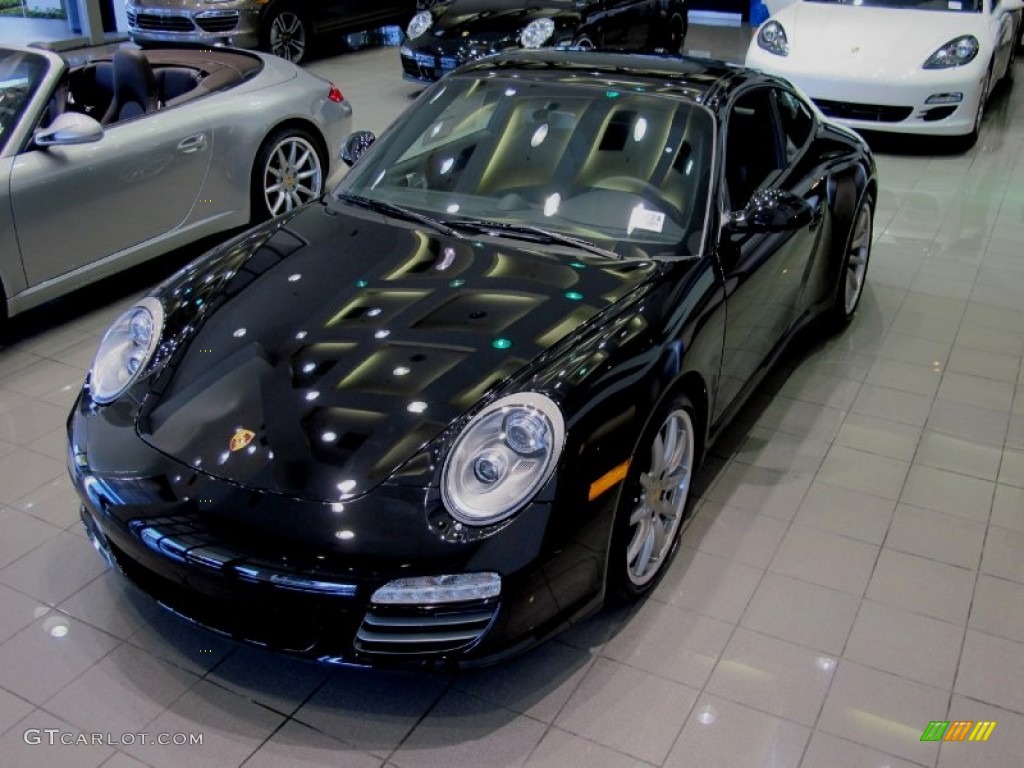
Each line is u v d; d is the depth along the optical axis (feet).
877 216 18.85
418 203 10.20
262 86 16.43
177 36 28.81
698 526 9.89
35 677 7.92
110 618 8.55
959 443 11.49
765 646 8.36
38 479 10.46
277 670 8.03
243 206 16.03
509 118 10.59
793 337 12.12
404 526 6.81
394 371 7.75
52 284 13.48
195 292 9.15
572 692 7.84
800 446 11.35
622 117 10.27
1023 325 14.49
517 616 7.00
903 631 8.59
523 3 25.09
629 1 26.58
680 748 7.38
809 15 23.65
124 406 8.13
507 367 7.71
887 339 13.99
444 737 7.43
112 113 15.49
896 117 22.16
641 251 9.24
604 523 7.45
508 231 9.58
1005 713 7.78
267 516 6.95
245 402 7.70
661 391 8.03
